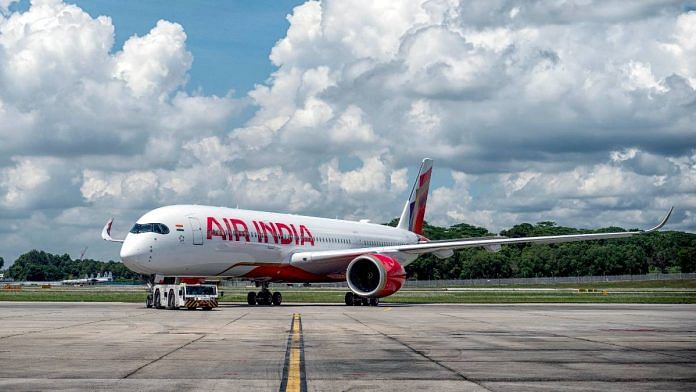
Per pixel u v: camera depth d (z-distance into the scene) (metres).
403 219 64.75
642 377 13.20
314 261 48.44
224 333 22.41
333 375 13.35
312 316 32.91
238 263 44.09
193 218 41.62
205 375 13.26
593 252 167.38
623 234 45.50
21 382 12.38
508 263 165.88
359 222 59.12
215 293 39.06
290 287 135.75
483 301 57.88
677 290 98.38
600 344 19.27
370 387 12.03
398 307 45.69
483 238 51.72
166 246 39.72
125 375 13.21
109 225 47.06
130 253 38.91
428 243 49.34
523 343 19.48
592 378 13.06
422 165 66.25
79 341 19.52
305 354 16.64
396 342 19.64
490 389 11.85
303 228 50.28
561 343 19.53
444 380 12.80
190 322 27.78
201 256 41.56
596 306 48.09
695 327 26.09
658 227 44.97
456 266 163.25
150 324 26.50
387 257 46.44
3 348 17.67
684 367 14.59
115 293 75.88
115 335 21.48
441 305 49.78
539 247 175.75
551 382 12.59
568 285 133.62
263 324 26.78
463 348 18.11
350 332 23.06
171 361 15.20
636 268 171.62
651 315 35.00
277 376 13.19
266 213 48.31
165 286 39.81
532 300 59.12
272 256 46.56
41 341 19.47
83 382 12.40
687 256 168.12
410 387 12.04
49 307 42.38
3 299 56.75
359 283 47.69
